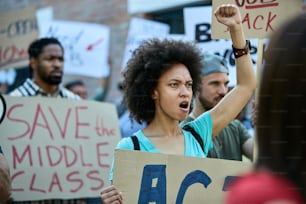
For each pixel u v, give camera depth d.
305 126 1.66
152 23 6.61
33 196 4.72
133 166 3.17
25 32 6.53
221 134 4.20
